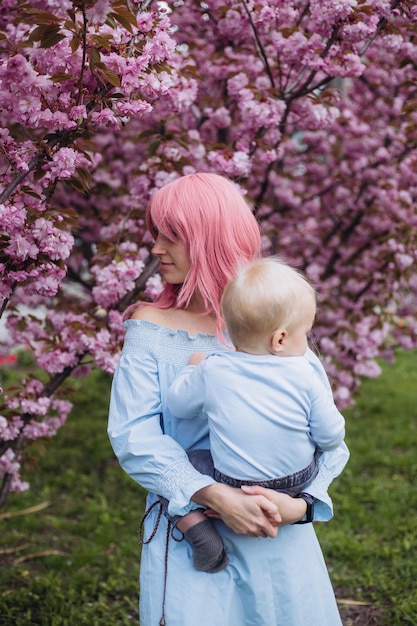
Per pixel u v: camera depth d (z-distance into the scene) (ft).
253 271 5.34
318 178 15.88
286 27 9.83
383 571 10.89
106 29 6.68
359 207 14.56
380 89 14.55
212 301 5.76
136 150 14.03
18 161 6.95
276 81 11.39
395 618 9.55
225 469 5.35
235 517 5.23
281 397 5.29
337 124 14.78
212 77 12.17
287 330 5.32
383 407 18.53
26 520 12.66
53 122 6.70
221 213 5.76
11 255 7.17
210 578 5.48
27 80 6.52
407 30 9.48
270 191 15.52
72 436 16.56
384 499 13.20
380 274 14.25
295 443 5.34
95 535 12.16
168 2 11.11
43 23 6.16
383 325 13.51
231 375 5.30
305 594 5.64
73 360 9.59
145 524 5.84
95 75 6.65
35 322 11.49
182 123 12.50
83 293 14.26
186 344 5.88
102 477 14.60
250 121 10.33
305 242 15.62
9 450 9.75
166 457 5.43
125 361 5.82
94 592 10.44
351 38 8.70
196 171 10.97
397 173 14.10
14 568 11.11
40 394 9.66
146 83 6.91
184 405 5.45
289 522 5.41
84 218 13.71
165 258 5.98
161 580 5.53
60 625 9.65
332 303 13.83
